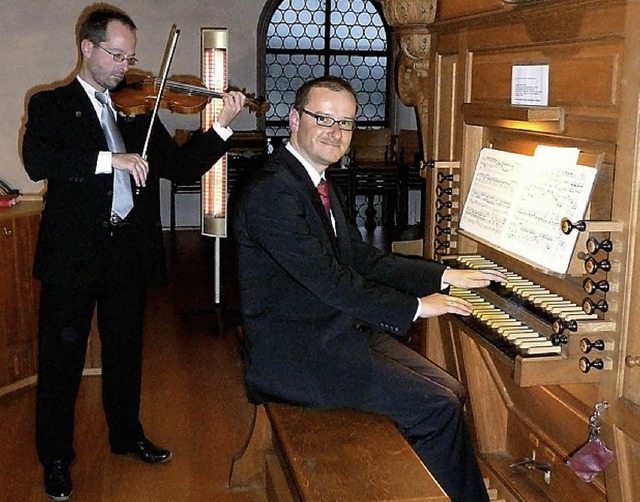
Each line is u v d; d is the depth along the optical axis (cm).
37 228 392
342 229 255
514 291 234
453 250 285
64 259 284
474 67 263
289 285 242
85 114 280
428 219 301
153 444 326
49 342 290
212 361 444
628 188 181
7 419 357
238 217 243
